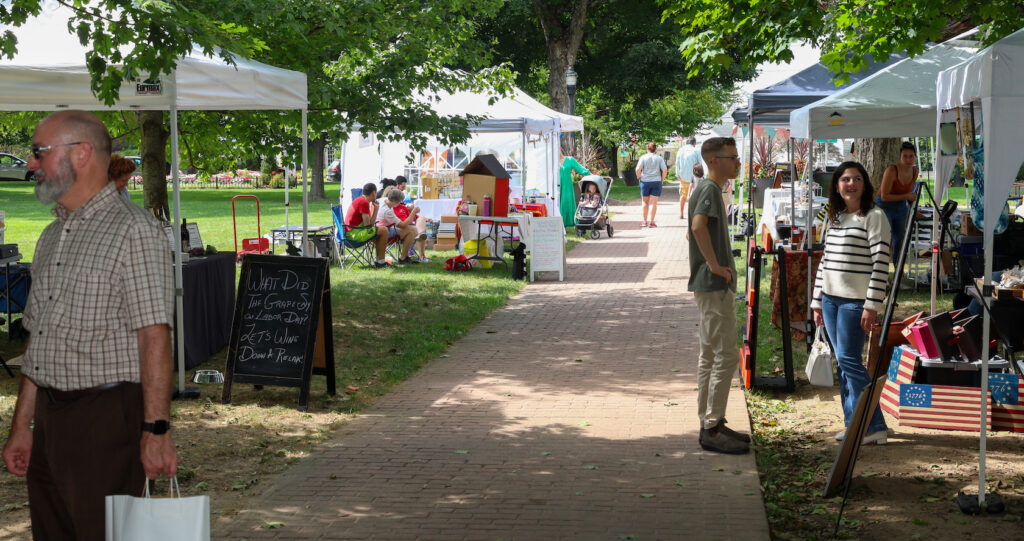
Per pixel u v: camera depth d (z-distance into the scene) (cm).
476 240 1582
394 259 1639
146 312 330
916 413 637
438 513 505
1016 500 508
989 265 495
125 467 339
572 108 2770
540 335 1033
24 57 678
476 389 796
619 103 4344
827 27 965
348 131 1202
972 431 636
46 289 335
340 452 621
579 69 4056
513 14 3372
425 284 1384
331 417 710
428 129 1177
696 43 1048
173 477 339
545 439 647
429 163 2055
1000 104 474
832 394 757
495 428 676
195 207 3022
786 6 935
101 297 329
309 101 1092
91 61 603
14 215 2636
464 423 691
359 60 1180
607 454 611
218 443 636
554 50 3281
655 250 1838
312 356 736
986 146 482
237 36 786
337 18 1040
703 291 600
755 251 771
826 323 622
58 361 331
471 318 1126
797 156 2592
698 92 4562
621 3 3597
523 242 1490
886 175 1116
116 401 335
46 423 337
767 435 655
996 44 470
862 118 893
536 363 895
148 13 584
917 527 475
